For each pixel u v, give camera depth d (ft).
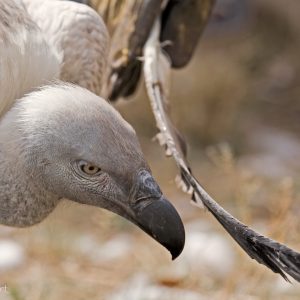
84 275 38.32
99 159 24.17
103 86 29.66
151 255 39.19
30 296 35.06
